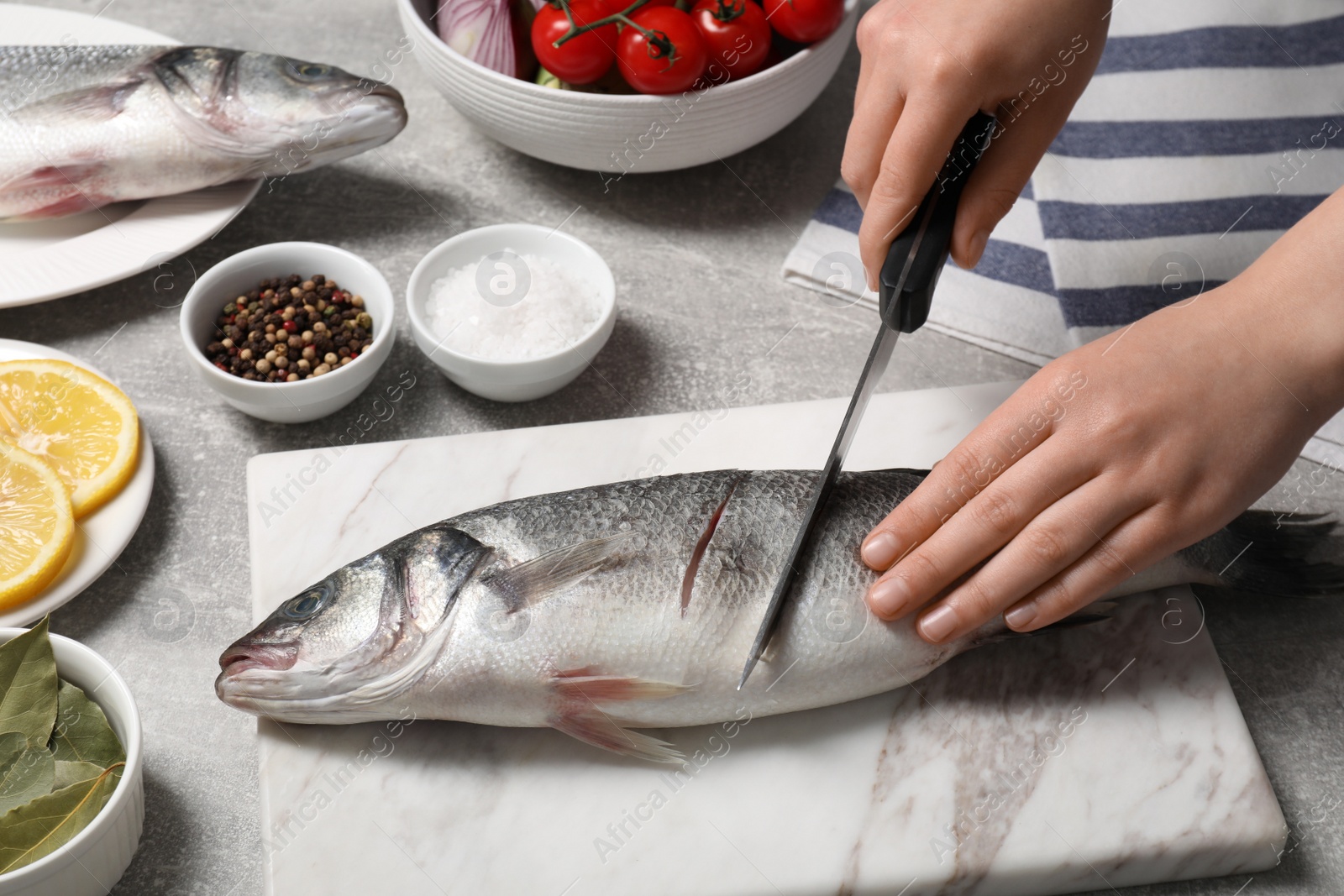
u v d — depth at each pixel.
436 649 0.89
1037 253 1.38
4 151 1.24
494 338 1.18
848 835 0.91
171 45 1.37
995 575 0.89
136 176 1.27
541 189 1.48
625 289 1.37
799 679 0.91
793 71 1.30
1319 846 0.96
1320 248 0.88
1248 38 1.58
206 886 0.90
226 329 1.19
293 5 1.68
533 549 0.92
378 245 1.39
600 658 0.89
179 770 0.96
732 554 0.91
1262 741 1.02
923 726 0.97
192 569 1.10
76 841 0.78
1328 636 1.09
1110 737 0.96
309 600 0.93
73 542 1.03
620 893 0.87
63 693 0.86
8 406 1.09
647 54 1.22
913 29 0.95
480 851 0.89
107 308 1.31
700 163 1.38
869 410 1.20
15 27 1.43
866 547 0.91
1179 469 0.87
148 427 1.20
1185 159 1.43
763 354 1.32
